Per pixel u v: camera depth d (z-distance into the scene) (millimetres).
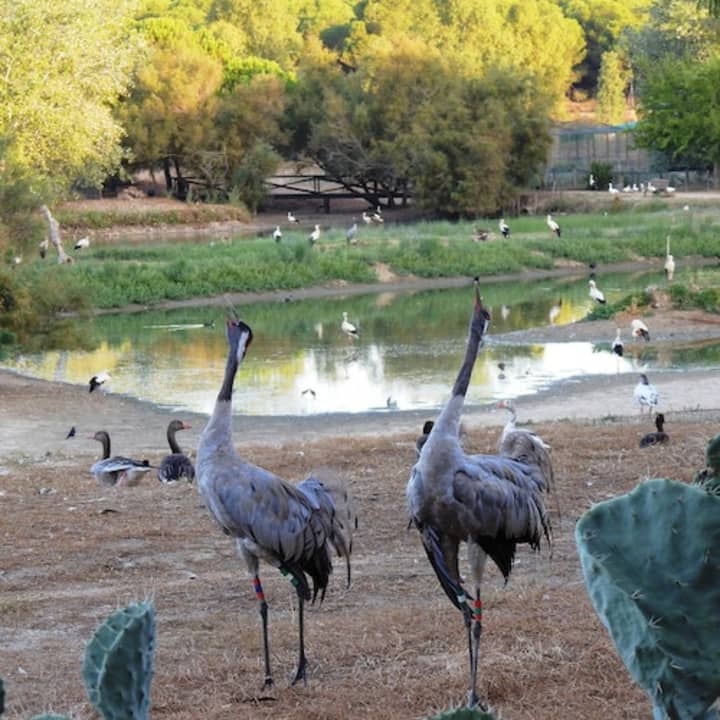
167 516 13445
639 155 92438
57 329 35969
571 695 7441
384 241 56438
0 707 3670
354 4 143875
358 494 14094
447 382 29109
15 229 34844
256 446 18828
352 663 8312
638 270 53719
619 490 13844
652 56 96750
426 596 10133
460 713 3271
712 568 3150
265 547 7500
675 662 3174
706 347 33375
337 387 28828
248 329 7707
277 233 56250
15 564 11570
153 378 30516
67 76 52625
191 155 77250
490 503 7109
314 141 77625
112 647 3883
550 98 75562
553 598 9656
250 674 8133
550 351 33719
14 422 24641
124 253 53250
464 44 111625
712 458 4305
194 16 124500
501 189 73000
